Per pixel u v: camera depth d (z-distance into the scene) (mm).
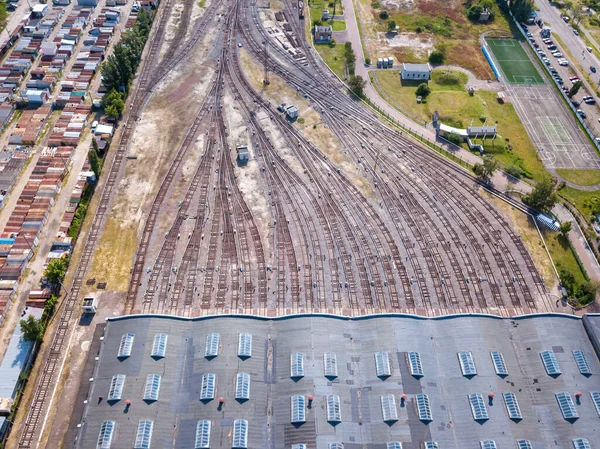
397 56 170250
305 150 133625
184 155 128750
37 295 96688
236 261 106062
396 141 138500
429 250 110875
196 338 82625
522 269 107938
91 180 119062
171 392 76750
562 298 102875
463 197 123250
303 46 171250
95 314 95438
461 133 139000
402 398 77500
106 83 141625
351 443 73250
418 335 85125
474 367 81062
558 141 140625
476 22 191000
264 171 126438
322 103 149375
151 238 109250
